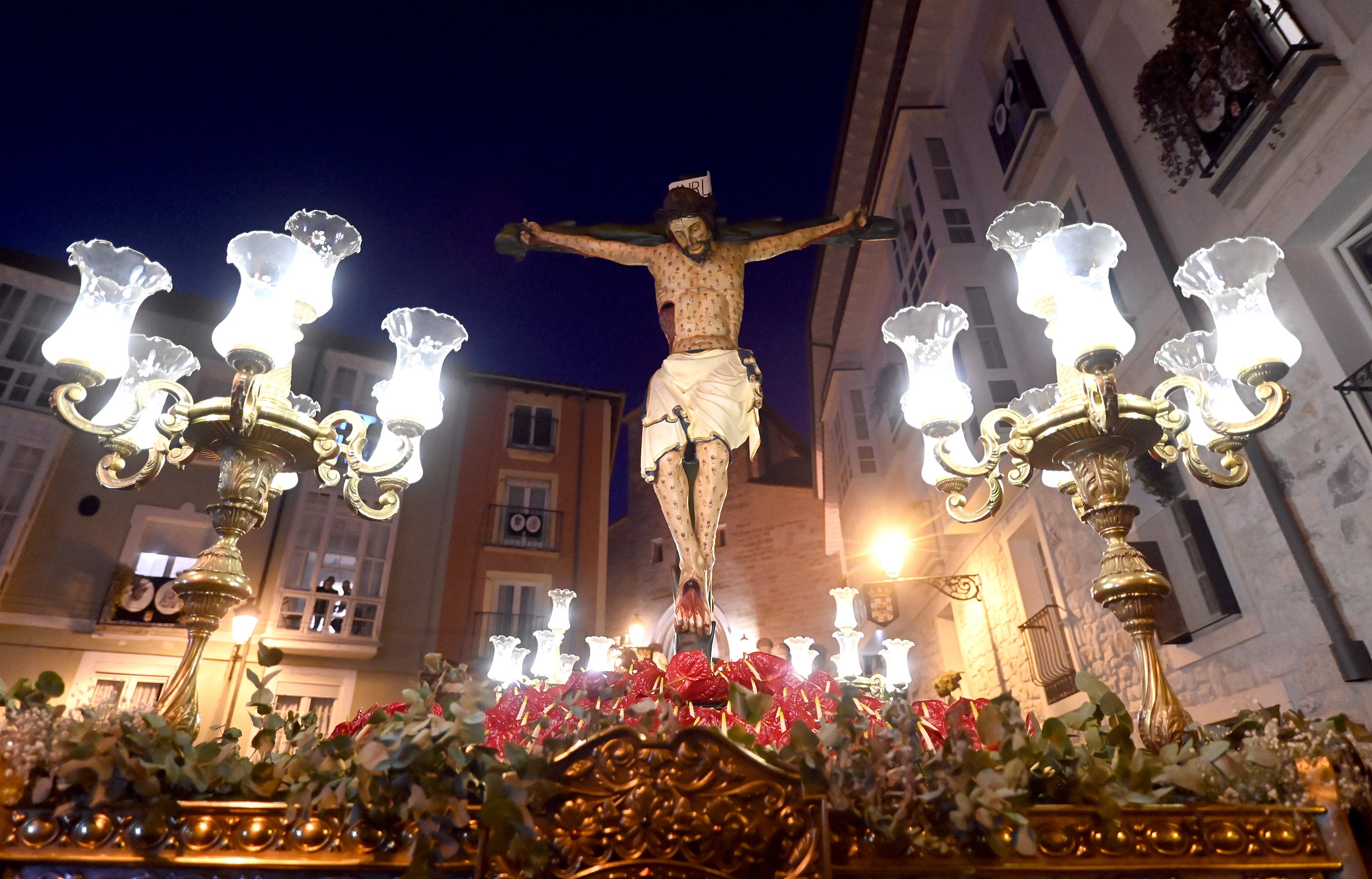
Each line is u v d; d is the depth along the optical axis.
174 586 1.93
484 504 17.81
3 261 14.63
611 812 1.44
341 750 1.56
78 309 2.25
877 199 13.80
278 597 14.45
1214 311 2.48
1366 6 4.54
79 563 13.52
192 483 14.84
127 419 2.36
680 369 2.98
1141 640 2.09
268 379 2.27
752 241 3.35
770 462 25.67
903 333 2.74
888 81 13.04
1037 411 3.49
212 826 1.46
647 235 3.32
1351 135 4.61
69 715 1.53
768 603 22.06
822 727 1.67
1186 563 6.26
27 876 1.41
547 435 19.22
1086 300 2.15
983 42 10.53
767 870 1.44
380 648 15.30
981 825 1.44
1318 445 4.92
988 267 10.30
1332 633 4.79
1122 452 2.29
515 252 3.39
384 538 16.27
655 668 2.30
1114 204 7.20
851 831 1.48
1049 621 8.66
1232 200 5.52
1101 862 1.54
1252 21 5.31
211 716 13.11
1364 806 1.67
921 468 12.48
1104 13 7.43
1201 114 5.60
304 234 2.44
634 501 25.61
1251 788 1.69
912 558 12.30
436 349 2.62
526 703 2.16
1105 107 7.41
